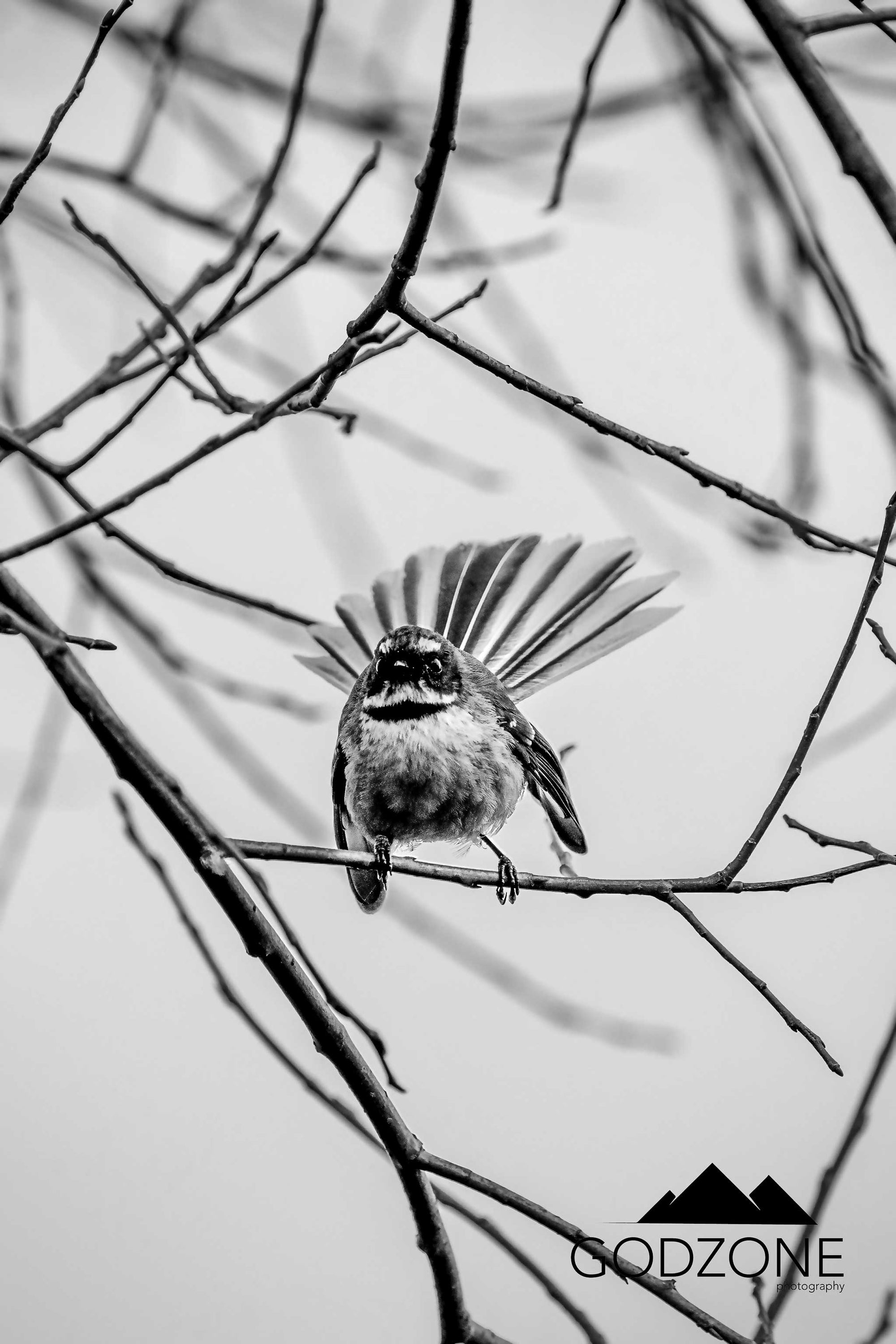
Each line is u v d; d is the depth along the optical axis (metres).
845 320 8.92
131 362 8.49
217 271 8.14
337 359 7.20
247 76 9.65
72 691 6.66
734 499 7.80
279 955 7.37
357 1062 7.52
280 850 8.26
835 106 6.41
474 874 8.46
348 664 12.25
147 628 9.34
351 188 7.67
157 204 9.21
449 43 6.36
